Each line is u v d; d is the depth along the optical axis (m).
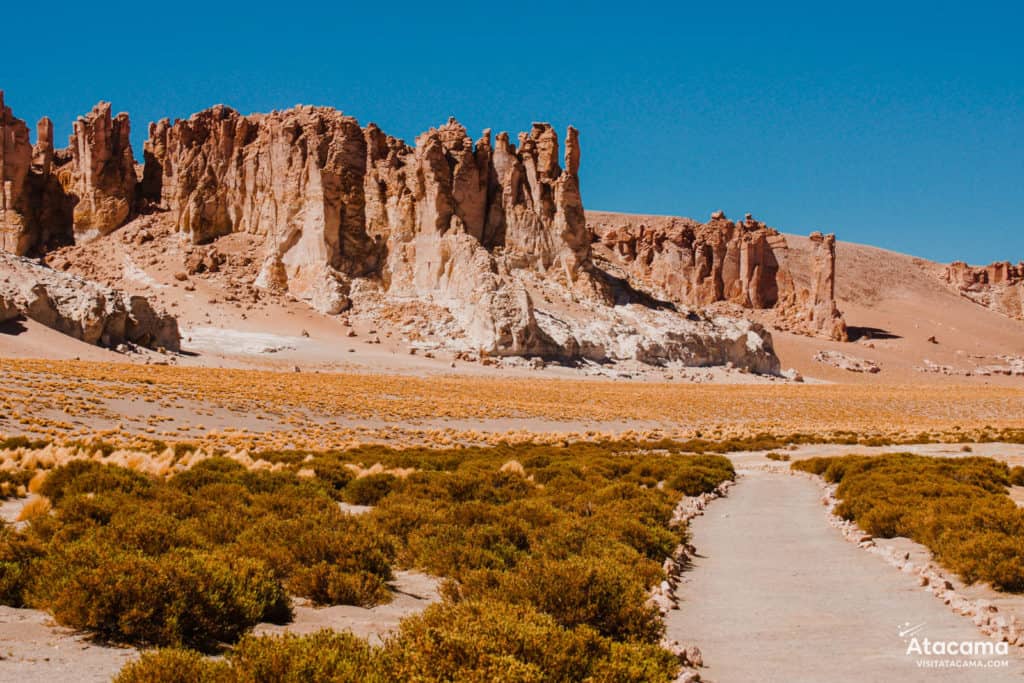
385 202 162.25
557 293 161.12
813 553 20.41
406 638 8.61
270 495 21.55
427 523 18.88
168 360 112.12
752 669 10.96
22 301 104.56
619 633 11.34
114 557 11.35
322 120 166.88
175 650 8.30
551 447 58.25
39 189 168.25
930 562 18.56
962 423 100.31
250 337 135.25
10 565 11.39
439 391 97.69
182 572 10.41
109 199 169.25
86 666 8.89
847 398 126.06
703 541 22.27
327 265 155.12
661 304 177.00
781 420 97.56
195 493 22.06
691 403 106.00
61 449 32.69
